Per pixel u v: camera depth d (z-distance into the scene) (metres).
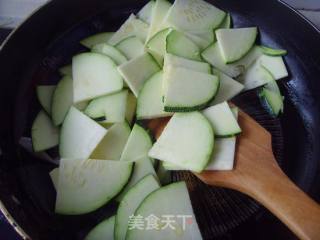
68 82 0.21
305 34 0.22
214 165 0.18
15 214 0.16
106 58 0.21
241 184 0.18
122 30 0.23
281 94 0.23
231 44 0.22
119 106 0.20
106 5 0.23
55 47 0.22
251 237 0.18
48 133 0.20
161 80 0.20
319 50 0.22
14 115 0.20
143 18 0.24
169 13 0.22
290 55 0.23
